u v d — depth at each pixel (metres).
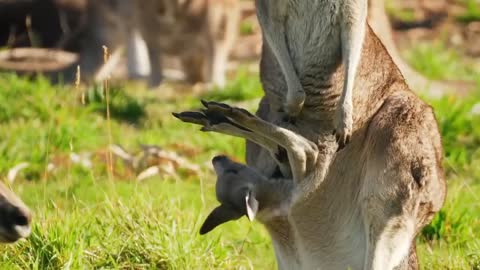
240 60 31.61
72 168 18.78
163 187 16.08
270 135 11.58
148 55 28.64
